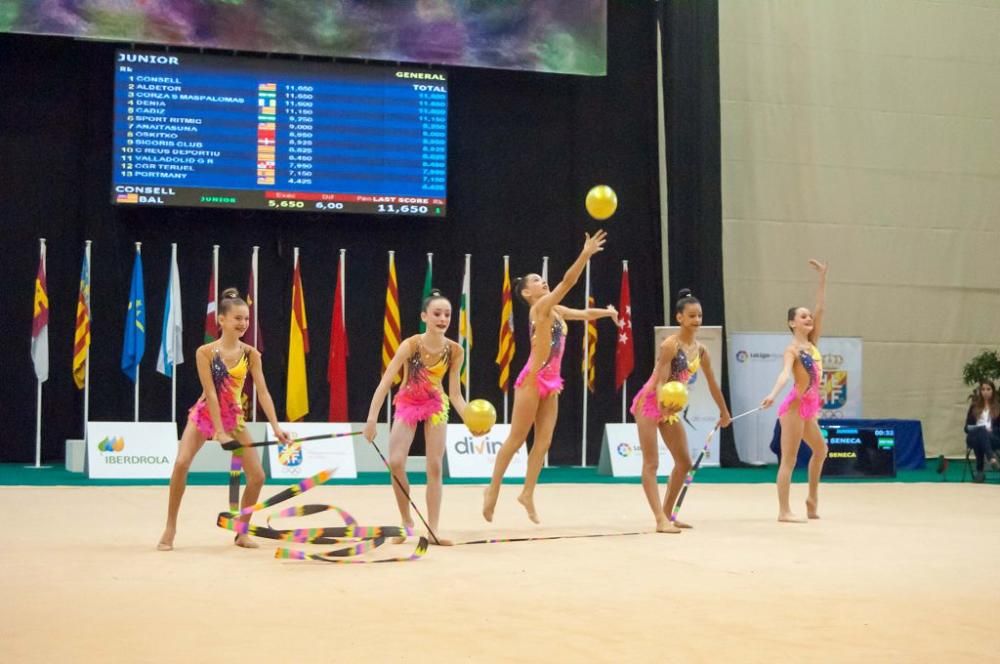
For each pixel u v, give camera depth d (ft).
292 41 51.03
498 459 27.63
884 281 63.10
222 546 24.07
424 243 56.13
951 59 64.34
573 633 15.07
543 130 57.88
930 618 16.47
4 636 14.65
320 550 23.48
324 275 54.80
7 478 43.55
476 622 15.79
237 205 50.78
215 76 50.60
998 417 47.78
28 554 22.63
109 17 49.11
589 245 26.53
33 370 51.75
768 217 61.41
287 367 54.03
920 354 63.67
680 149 57.26
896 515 32.37
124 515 30.22
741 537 26.68
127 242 52.42
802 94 62.03
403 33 52.39
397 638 14.65
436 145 53.11
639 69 59.26
